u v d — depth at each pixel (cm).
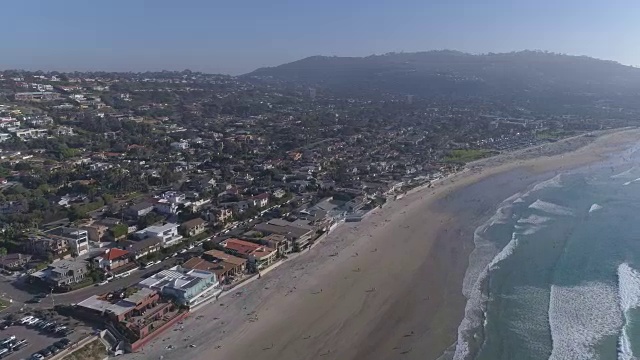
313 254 12575
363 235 13925
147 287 9738
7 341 8006
